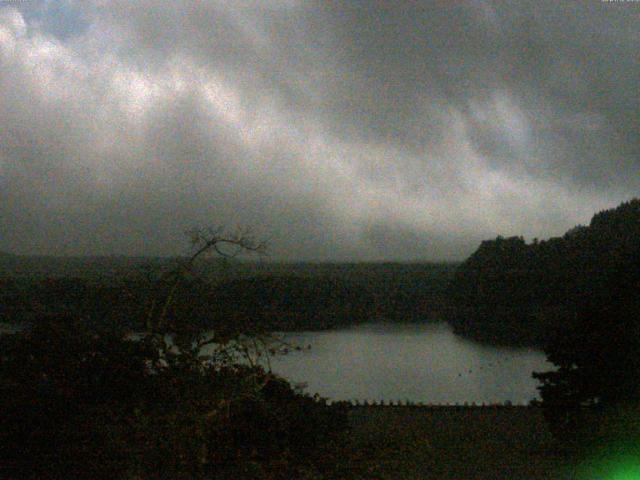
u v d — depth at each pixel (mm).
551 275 81062
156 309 11008
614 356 20359
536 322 73312
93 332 10242
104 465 8281
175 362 10000
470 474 11953
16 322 13078
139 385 9609
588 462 15445
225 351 10508
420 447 11625
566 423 19500
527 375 52281
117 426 8383
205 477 8594
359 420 25625
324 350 49188
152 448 8336
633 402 19359
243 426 9633
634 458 16062
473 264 94062
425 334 75438
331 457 9656
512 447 19641
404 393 43750
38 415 8734
